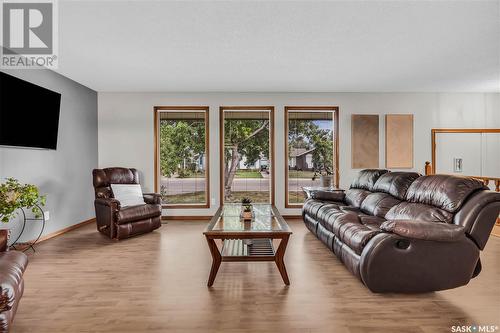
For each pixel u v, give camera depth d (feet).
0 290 5.65
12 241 11.82
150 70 14.10
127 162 18.53
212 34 10.12
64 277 9.25
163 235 14.51
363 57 12.48
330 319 6.77
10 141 11.26
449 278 7.66
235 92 18.52
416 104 18.90
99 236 14.30
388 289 7.70
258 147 18.95
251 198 18.99
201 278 9.16
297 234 14.64
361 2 8.18
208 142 18.52
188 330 6.35
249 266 10.20
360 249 8.07
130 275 9.41
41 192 13.39
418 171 19.02
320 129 19.11
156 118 18.60
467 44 11.11
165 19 9.04
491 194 7.63
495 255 11.12
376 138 18.76
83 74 14.75
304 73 14.70
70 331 6.33
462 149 19.22
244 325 6.53
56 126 13.92
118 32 9.91
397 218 9.70
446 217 8.08
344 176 18.78
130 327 6.47
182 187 18.99
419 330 6.32
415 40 10.73
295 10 8.59
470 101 19.06
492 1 8.12
